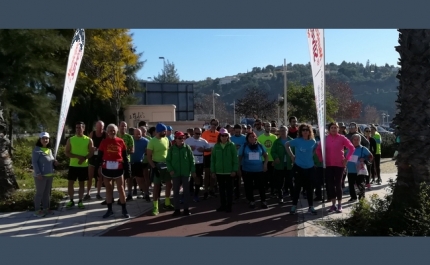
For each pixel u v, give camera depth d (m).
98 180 11.87
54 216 9.86
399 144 8.48
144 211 10.38
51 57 21.19
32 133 21.22
